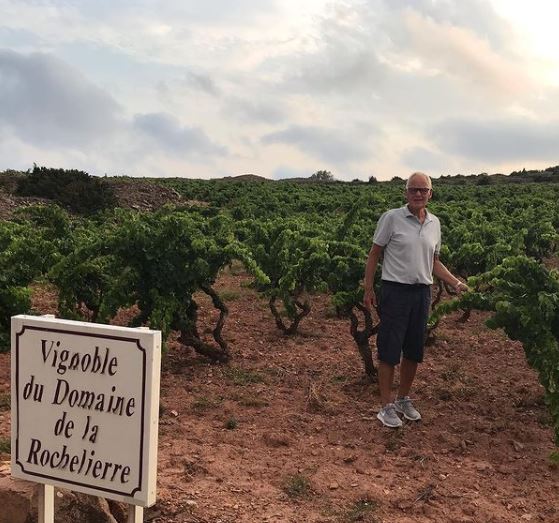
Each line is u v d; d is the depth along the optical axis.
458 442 5.61
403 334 5.94
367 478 4.81
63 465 3.20
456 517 4.23
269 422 5.98
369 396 6.91
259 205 32.44
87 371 3.13
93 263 8.35
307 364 8.12
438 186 58.09
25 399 3.27
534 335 5.34
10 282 8.39
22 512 3.55
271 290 9.45
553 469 5.09
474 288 6.15
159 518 4.10
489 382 7.49
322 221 21.80
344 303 7.15
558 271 6.13
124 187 35.53
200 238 7.67
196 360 8.12
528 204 30.41
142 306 7.70
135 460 3.04
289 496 4.45
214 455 5.11
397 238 5.87
